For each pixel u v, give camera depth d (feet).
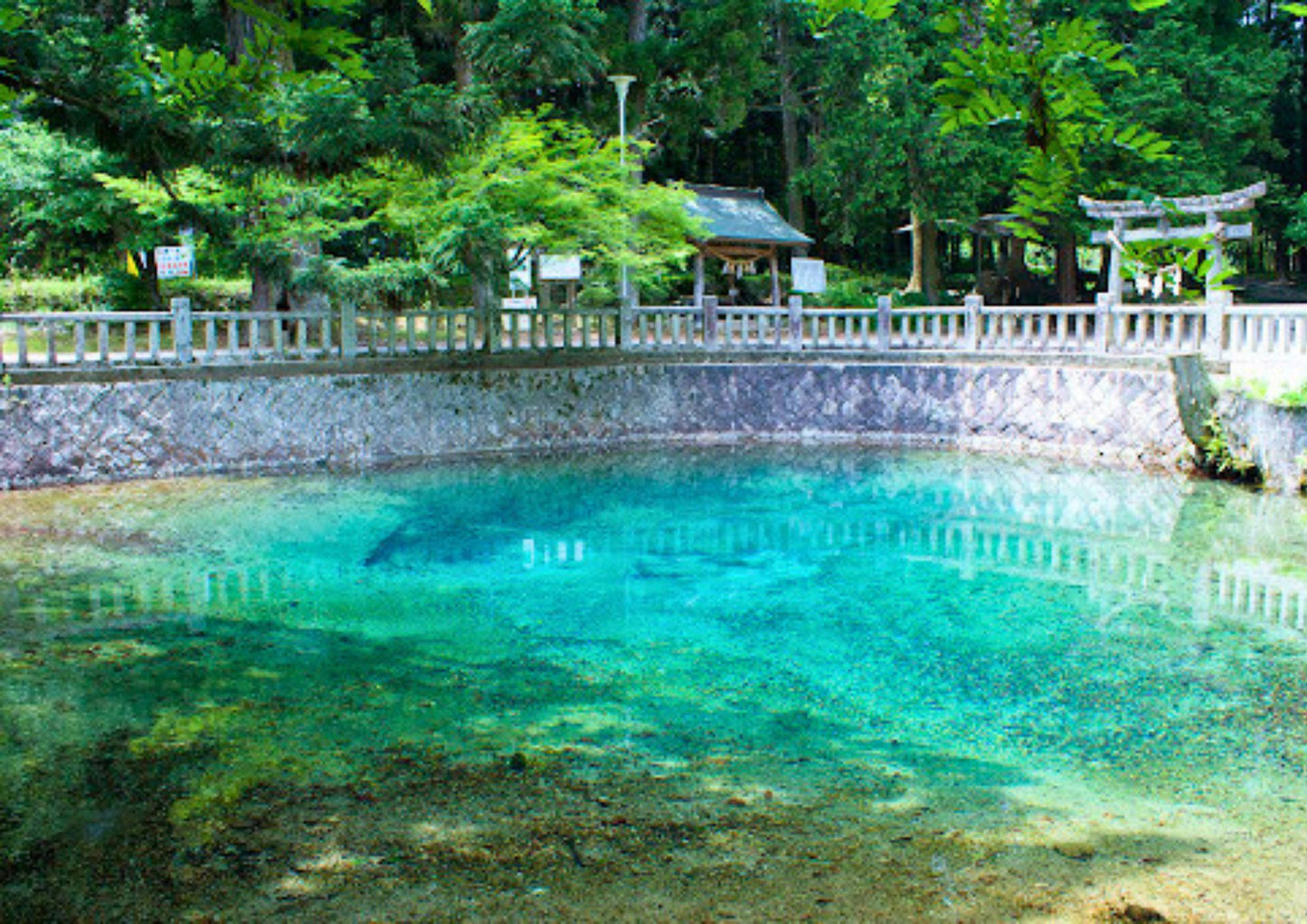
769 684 27.30
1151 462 58.54
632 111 83.41
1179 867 17.44
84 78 11.76
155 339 54.44
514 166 63.62
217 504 49.08
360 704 25.43
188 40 68.23
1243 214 57.98
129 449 53.93
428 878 17.01
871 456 64.03
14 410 50.88
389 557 40.73
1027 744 23.27
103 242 80.94
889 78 98.43
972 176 97.25
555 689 26.78
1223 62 103.45
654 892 16.55
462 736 23.44
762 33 91.91
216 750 22.41
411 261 63.31
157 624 31.81
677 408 70.13
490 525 46.42
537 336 74.38
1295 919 15.74
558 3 64.90
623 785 20.80
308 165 34.01
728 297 105.40
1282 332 53.11
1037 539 44.19
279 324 57.88
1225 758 22.47
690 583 37.68
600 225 63.31
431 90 42.22
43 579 36.50
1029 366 64.23
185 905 16.14
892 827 18.93
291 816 19.25
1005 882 16.83
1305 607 34.01
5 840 18.21
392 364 61.26
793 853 17.87
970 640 31.07
